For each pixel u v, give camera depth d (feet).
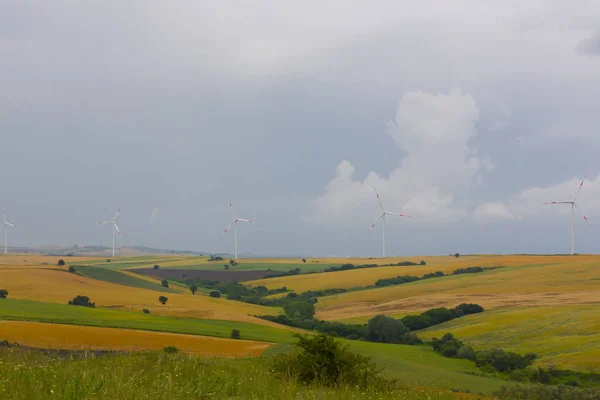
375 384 52.42
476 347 250.37
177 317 305.53
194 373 41.78
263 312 390.21
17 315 231.09
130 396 28.76
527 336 267.80
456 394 57.57
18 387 28.27
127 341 178.50
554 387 140.97
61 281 401.70
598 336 250.98
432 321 336.70
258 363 61.31
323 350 55.93
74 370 37.76
